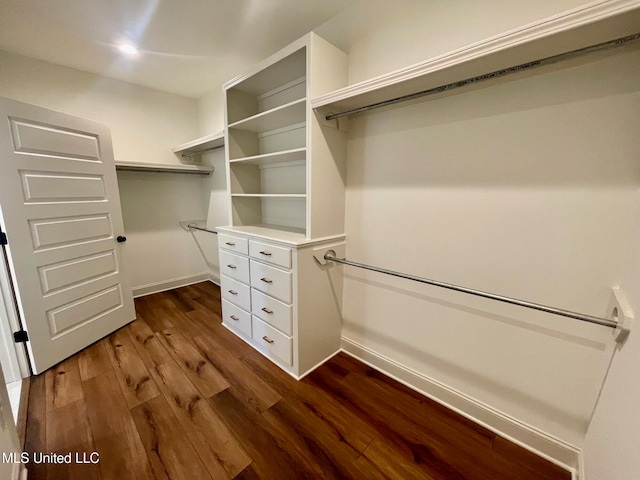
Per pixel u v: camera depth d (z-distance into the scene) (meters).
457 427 1.46
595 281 1.10
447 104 1.41
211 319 2.70
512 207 1.27
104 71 2.66
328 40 1.89
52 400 1.62
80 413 1.52
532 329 1.28
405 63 1.54
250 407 1.58
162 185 3.32
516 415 1.38
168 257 3.47
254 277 2.07
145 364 1.98
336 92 1.49
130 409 1.56
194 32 2.00
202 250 3.78
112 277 2.42
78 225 2.12
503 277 1.33
